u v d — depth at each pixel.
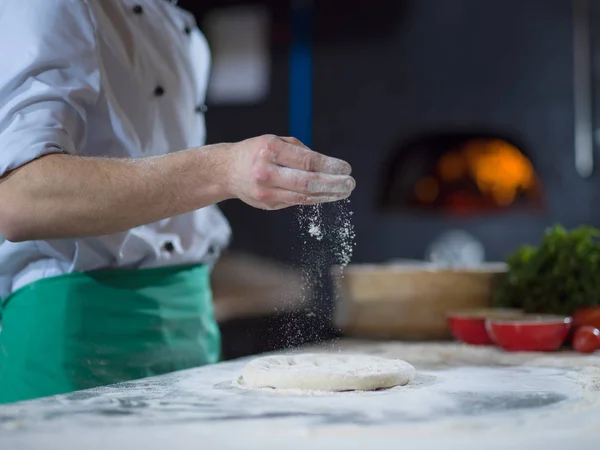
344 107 5.08
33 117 1.25
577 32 4.86
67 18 1.36
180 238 1.58
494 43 4.95
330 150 5.11
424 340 1.92
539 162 4.94
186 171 1.17
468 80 4.98
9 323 1.46
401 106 5.04
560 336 1.61
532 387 1.13
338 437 0.82
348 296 1.96
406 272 1.90
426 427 0.85
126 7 1.54
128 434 0.84
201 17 5.02
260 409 0.96
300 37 5.08
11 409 0.97
